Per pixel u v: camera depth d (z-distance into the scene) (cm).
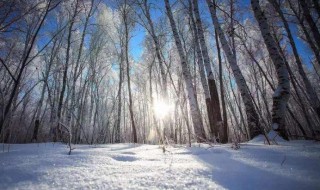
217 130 615
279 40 1075
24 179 147
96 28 1482
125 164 195
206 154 255
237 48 1182
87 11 1235
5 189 128
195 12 720
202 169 171
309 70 1633
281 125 455
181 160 215
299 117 1566
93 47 1474
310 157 203
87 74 1517
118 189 130
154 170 172
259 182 141
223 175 157
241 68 1534
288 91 475
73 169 171
